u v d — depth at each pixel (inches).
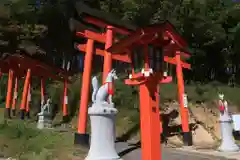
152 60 346.0
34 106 1042.7
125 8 1031.0
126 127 685.9
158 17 1007.6
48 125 724.0
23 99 874.8
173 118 685.9
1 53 1190.3
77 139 485.7
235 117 727.1
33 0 1245.7
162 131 658.2
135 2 987.9
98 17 532.4
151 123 344.8
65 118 873.5
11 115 956.0
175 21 1019.9
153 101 352.2
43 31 1285.7
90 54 537.6
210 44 1157.7
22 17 1240.8
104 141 331.9
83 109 509.0
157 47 352.8
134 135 649.6
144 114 351.9
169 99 779.4
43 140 500.1
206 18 1067.9
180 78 652.1
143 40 341.1
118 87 856.9
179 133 650.8
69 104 944.9
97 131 334.3
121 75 1011.3
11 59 896.9
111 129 339.0
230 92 999.6
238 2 1253.1
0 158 439.5
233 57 1302.9
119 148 503.2
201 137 673.6
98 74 1087.0
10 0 1188.5
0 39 1198.3
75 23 523.8
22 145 475.2
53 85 1133.7
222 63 1318.9
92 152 330.3
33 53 1250.0
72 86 1018.7
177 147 601.0
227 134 577.0
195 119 719.7
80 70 1471.5
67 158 414.6
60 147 464.4
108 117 338.0
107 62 545.0
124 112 754.8
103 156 325.4
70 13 1248.2
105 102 345.1
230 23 1247.5
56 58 1473.9
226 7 1224.8
